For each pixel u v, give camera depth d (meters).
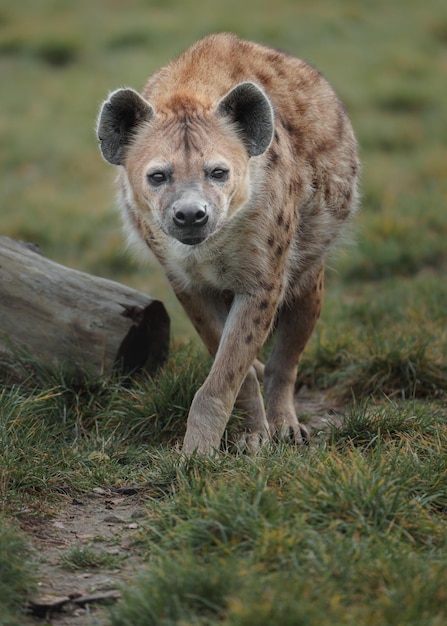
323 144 11.16
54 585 7.25
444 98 28.55
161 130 9.64
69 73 31.45
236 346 9.91
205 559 7.20
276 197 9.96
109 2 38.50
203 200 9.02
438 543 7.52
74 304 11.21
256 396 10.66
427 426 10.05
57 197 23.19
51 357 10.99
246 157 9.67
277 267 10.15
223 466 8.83
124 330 11.20
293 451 9.04
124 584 7.13
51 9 37.91
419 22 34.94
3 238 11.53
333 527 7.43
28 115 28.50
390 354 12.22
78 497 8.85
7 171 25.41
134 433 10.59
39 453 9.30
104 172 25.30
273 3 36.97
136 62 31.17
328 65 30.61
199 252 9.94
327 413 11.94
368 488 7.84
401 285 15.98
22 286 11.14
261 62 10.88
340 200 11.61
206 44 10.65
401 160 24.47
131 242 11.34
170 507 8.06
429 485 8.33
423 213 19.58
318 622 6.17
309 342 13.56
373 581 6.76
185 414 10.61
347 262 17.84
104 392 11.01
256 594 6.47
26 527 8.19
